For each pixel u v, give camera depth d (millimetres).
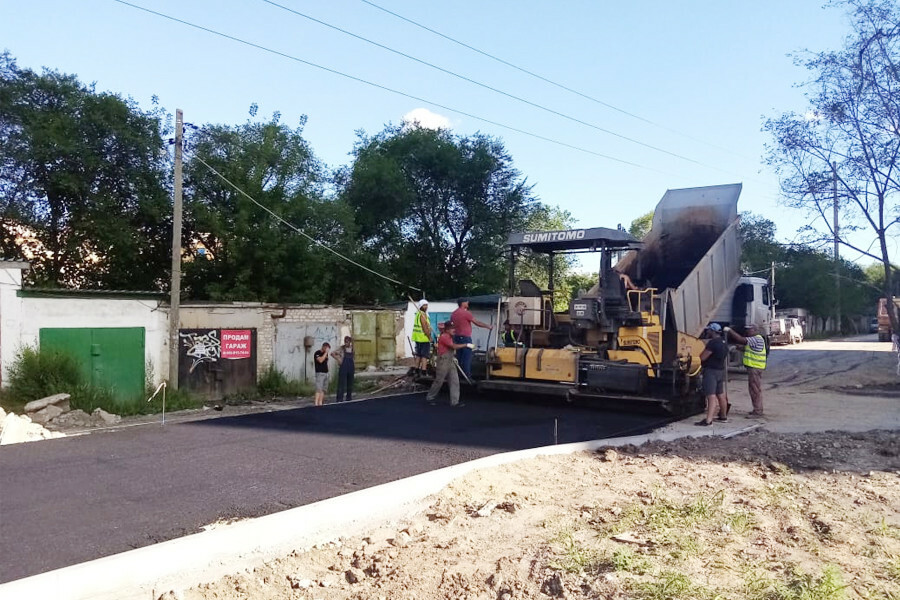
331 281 28406
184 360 17797
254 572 4848
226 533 4867
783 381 19016
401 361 26938
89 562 4359
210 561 4727
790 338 38406
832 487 7484
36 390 14484
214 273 24312
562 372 11453
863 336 55844
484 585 4664
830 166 16984
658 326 11602
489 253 35406
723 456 8828
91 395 15055
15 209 20969
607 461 8211
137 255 23531
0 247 21891
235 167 24547
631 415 11023
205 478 6512
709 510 6242
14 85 21312
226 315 18750
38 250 22750
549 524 5859
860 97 16312
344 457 7449
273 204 24984
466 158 35594
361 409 11016
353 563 5090
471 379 12438
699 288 13445
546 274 15312
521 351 11969
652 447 9234
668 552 5148
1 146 20438
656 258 15398
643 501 6559
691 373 11734
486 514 6066
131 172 22734
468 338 12375
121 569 4336
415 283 35438
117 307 16516
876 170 16562
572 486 7082
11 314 14797
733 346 16047
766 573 4785
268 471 6801
